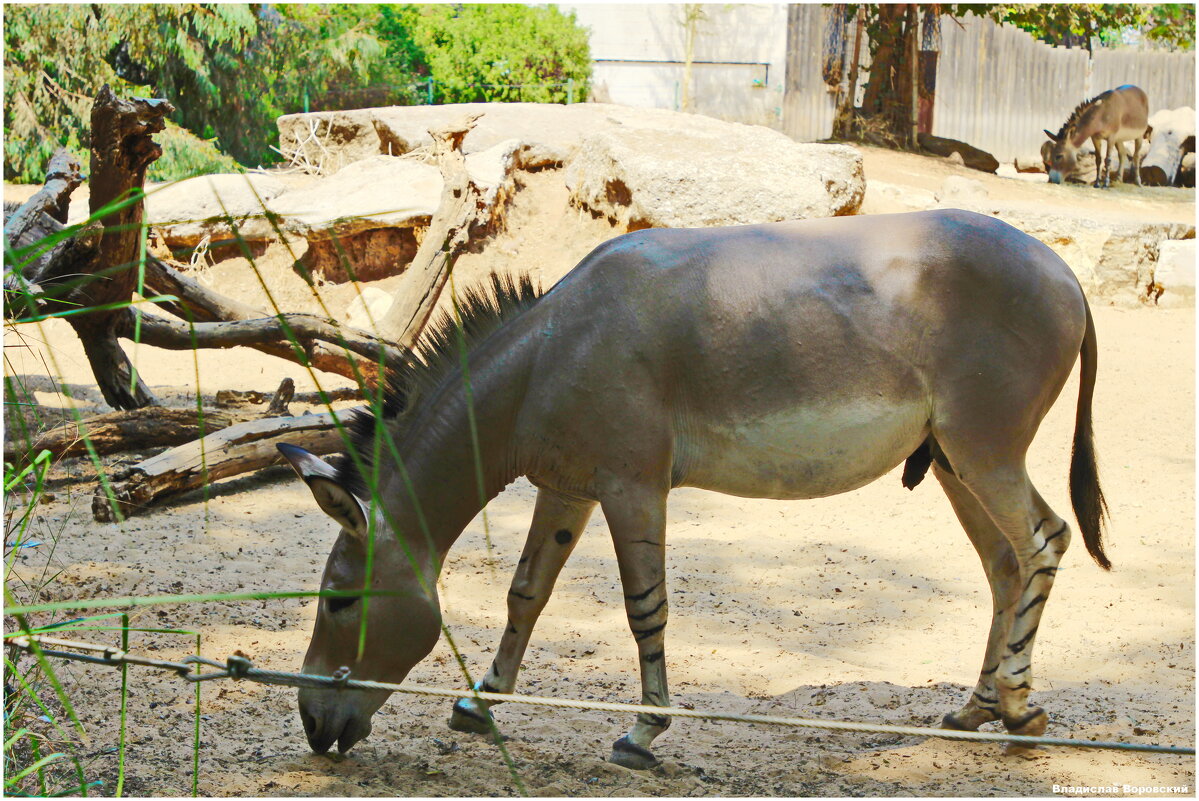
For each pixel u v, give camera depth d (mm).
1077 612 5906
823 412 3971
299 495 7953
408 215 13062
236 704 4441
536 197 14133
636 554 3939
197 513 7391
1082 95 26766
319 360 9508
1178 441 9297
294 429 7996
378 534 3803
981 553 4391
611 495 3939
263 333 9148
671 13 26172
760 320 3943
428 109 15938
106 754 3824
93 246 7355
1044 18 20578
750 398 3961
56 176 8672
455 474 3963
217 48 20312
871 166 18625
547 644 5402
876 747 4254
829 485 4121
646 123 14812
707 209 12688
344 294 13133
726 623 5797
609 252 4102
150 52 19625
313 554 6645
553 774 3838
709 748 4199
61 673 4648
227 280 13406
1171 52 27344
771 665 5168
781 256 4035
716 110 26422
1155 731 4266
